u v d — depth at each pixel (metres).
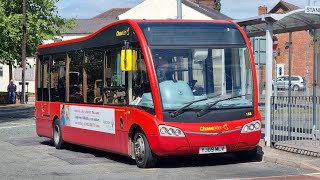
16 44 43.34
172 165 11.98
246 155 12.55
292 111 13.11
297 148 12.52
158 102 10.93
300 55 52.38
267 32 13.40
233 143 11.28
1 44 42.09
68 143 15.63
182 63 11.32
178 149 10.91
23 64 42.28
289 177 10.17
